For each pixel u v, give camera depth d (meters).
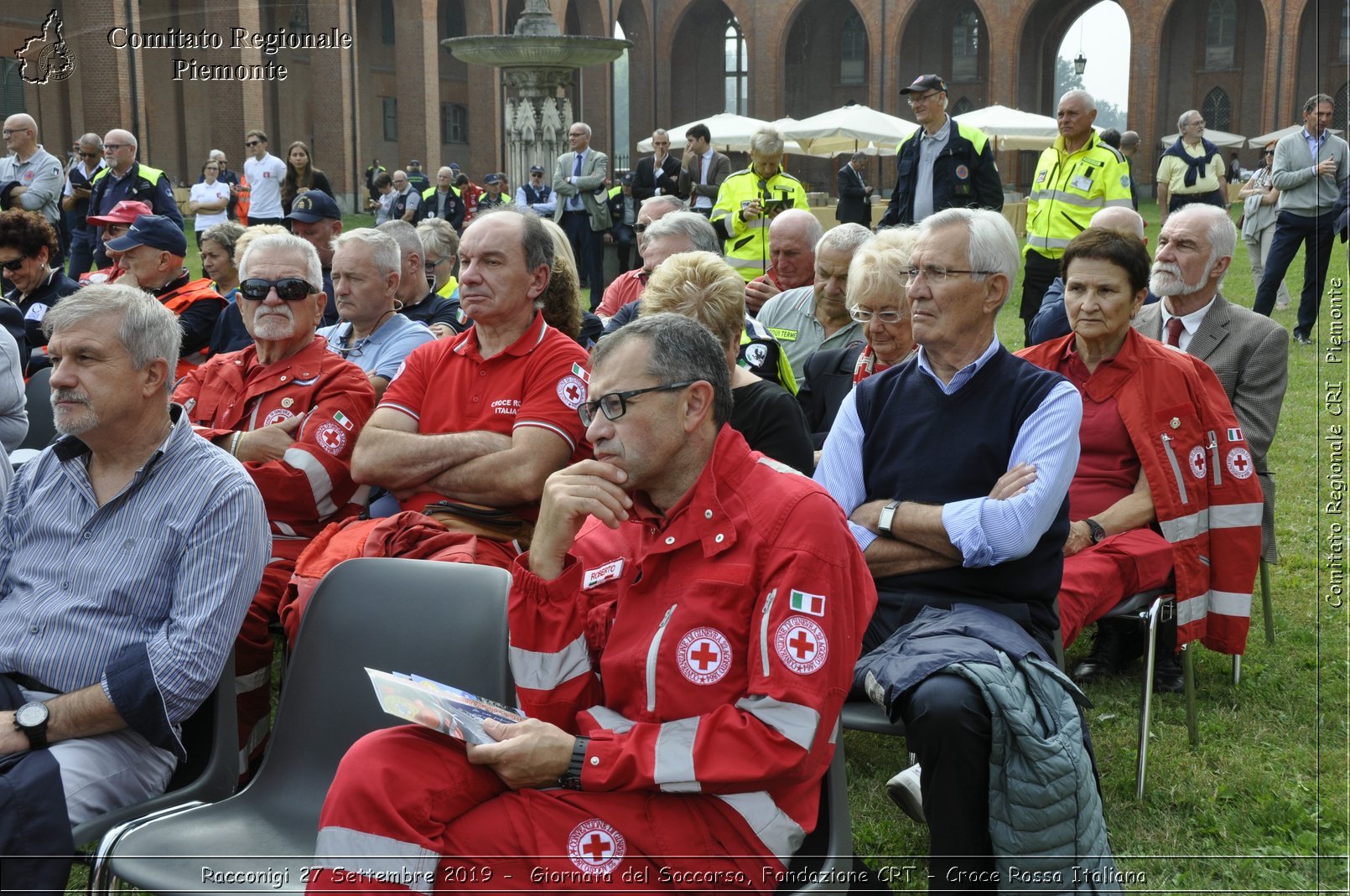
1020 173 42.69
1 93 16.47
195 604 2.82
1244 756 3.69
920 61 54.88
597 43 18.44
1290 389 7.17
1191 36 48.66
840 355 4.80
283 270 4.18
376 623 2.75
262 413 4.23
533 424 3.78
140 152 20.97
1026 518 3.00
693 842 2.21
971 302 3.18
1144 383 3.95
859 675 2.88
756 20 54.22
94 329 2.85
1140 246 3.92
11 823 2.48
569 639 2.45
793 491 2.33
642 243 6.95
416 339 4.92
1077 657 4.71
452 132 43.62
